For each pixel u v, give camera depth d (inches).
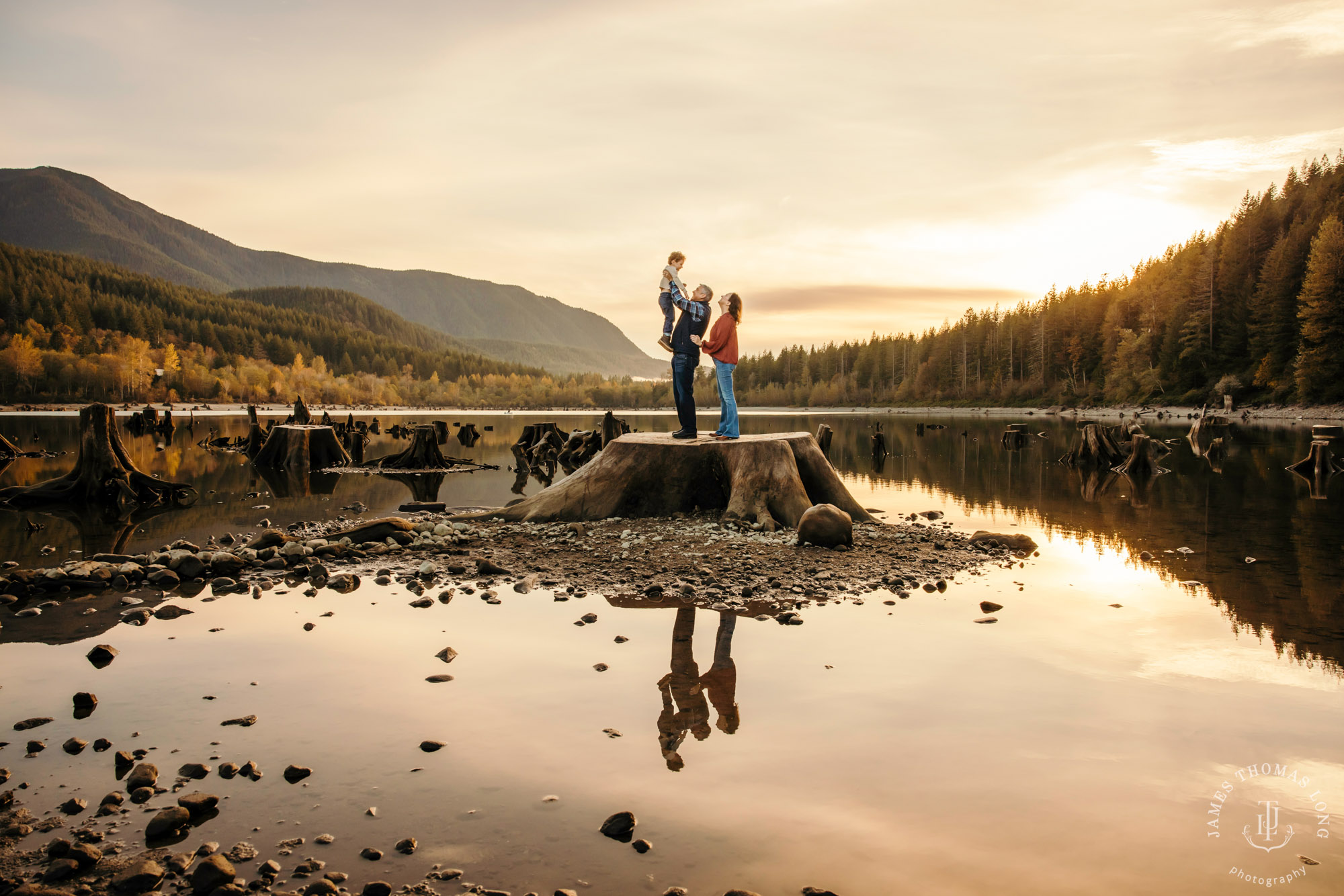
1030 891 107.0
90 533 448.1
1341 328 2805.1
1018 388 5324.8
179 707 177.0
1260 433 1839.3
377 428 2284.7
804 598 277.0
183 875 113.4
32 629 241.4
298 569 328.5
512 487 735.1
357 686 189.9
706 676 194.7
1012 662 204.8
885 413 5300.2
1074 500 591.8
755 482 426.6
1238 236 3700.8
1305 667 200.7
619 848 118.6
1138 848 117.6
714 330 473.1
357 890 108.8
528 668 201.8
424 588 297.0
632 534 391.9
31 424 2182.6
